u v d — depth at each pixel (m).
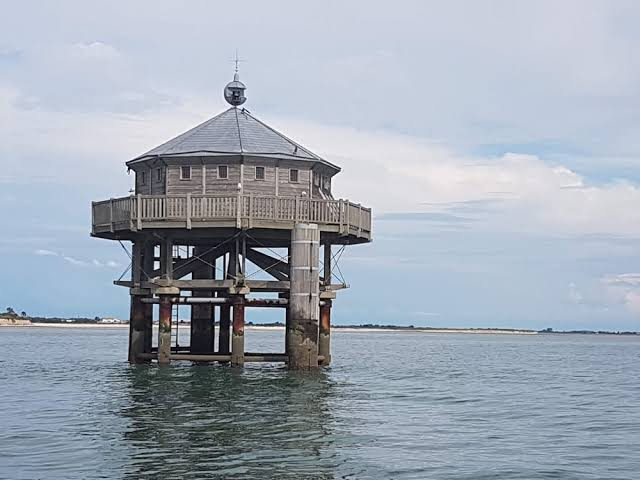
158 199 39.22
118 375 42.66
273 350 85.69
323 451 23.73
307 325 39.66
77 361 62.16
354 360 72.38
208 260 46.19
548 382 53.28
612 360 92.88
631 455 25.08
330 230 40.28
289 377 39.88
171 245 41.00
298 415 29.58
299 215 39.56
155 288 41.12
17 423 27.69
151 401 32.38
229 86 46.59
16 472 20.59
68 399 34.00
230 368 43.75
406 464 22.67
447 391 43.00
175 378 39.59
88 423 27.56
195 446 23.80
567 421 32.44
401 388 42.84
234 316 40.88
